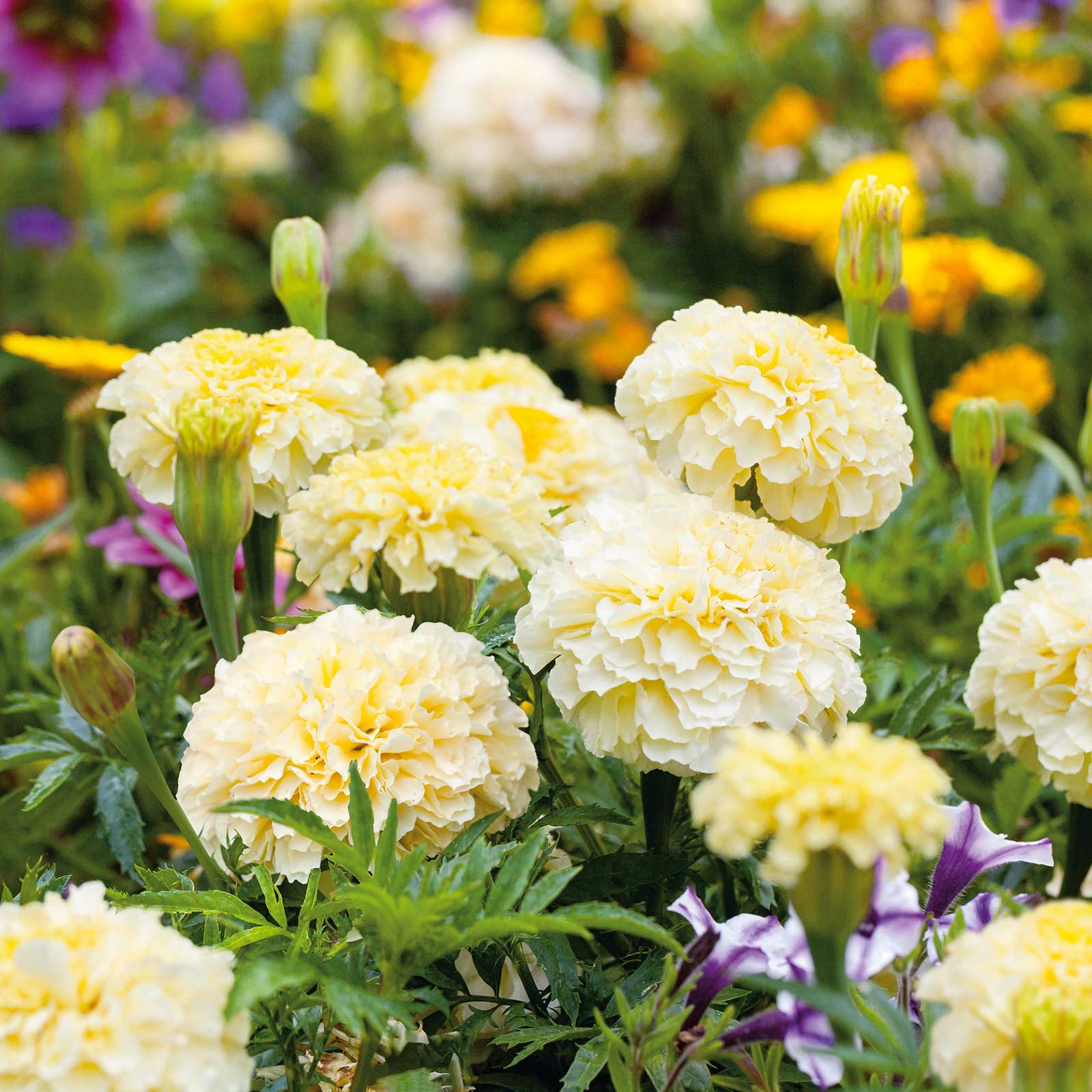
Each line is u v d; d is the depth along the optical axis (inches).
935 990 26.9
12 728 37.0
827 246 52.3
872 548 38.9
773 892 31.0
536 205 73.5
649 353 31.6
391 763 29.8
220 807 28.1
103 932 27.1
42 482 44.7
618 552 30.3
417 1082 28.9
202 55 81.0
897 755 26.7
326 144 78.5
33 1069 26.5
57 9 55.5
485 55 70.3
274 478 32.0
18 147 70.4
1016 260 44.8
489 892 29.5
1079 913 26.8
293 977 27.4
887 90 61.3
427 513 30.7
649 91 71.3
